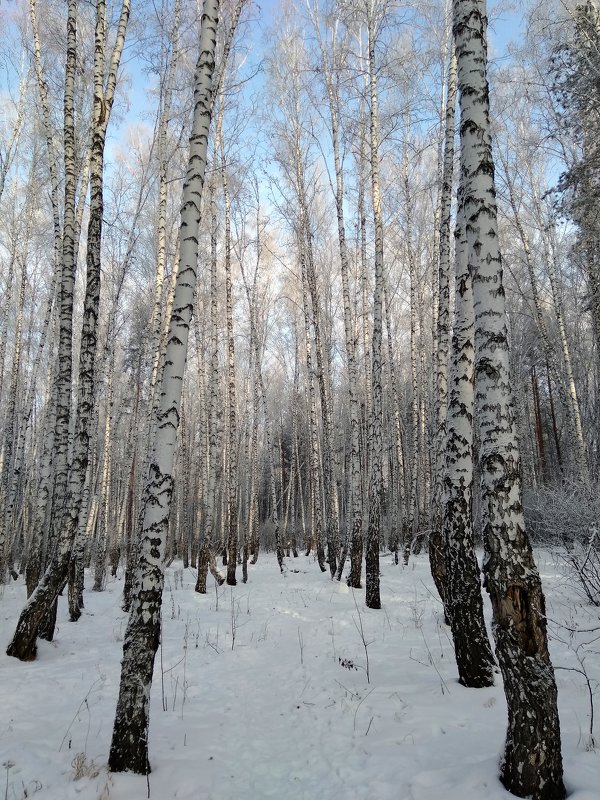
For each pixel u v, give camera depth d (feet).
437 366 29.07
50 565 23.39
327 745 13.97
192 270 14.82
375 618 29.40
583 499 32.91
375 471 34.01
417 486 65.77
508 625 10.46
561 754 10.98
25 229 54.95
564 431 77.20
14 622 28.63
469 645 17.51
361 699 17.03
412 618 28.94
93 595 44.68
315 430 57.88
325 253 71.51
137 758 12.30
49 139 33.83
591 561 26.53
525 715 10.13
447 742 13.26
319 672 20.52
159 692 18.94
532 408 97.04
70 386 27.07
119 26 26.53
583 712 14.55
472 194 12.21
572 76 33.24
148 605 12.92
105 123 25.29
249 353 76.59
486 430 11.32
